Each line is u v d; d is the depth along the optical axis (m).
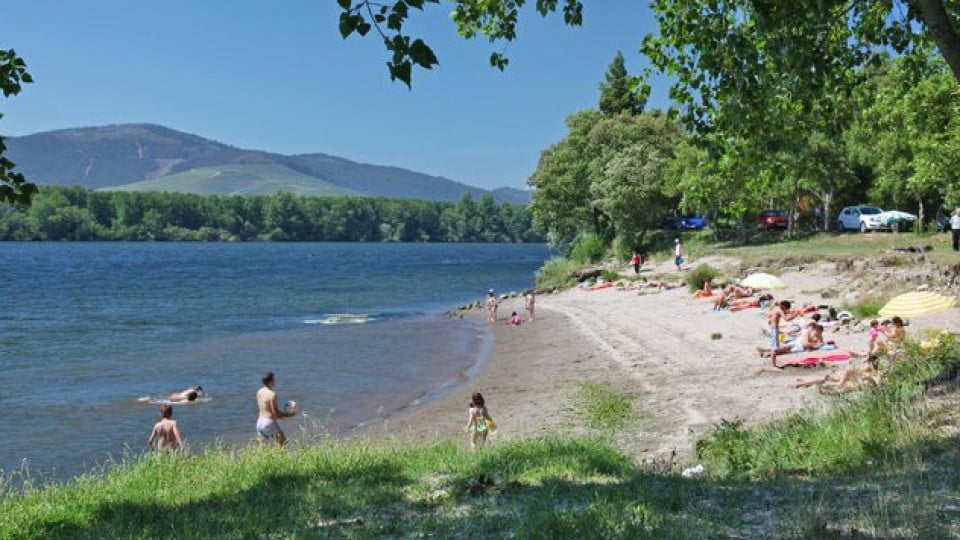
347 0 6.26
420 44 6.34
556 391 22.39
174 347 35.59
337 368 29.38
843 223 56.38
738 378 20.72
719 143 12.27
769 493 7.93
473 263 131.50
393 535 7.18
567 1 11.52
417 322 45.16
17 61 8.49
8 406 23.14
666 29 12.36
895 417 10.35
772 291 36.91
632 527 6.48
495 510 7.85
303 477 10.42
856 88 13.16
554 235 79.19
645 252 65.75
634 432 16.30
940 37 9.40
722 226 66.12
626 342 30.16
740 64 10.95
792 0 10.48
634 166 65.25
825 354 21.98
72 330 42.66
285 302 60.53
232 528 7.77
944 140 23.28
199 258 150.50
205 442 18.84
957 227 37.19
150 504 9.16
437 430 19.14
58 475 16.12
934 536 5.79
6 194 8.38
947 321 23.06
